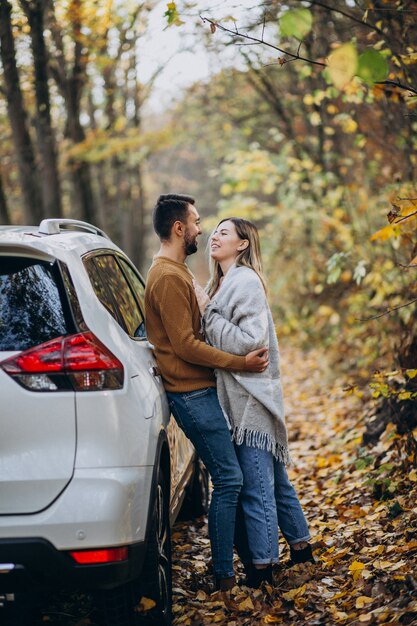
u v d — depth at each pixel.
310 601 3.61
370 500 5.05
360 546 4.25
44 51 10.09
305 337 13.04
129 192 21.91
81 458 2.84
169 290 3.70
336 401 8.76
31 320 2.94
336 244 9.76
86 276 3.27
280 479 4.12
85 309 3.07
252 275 3.85
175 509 4.05
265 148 14.90
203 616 3.56
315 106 10.52
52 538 2.78
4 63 9.91
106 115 17.84
